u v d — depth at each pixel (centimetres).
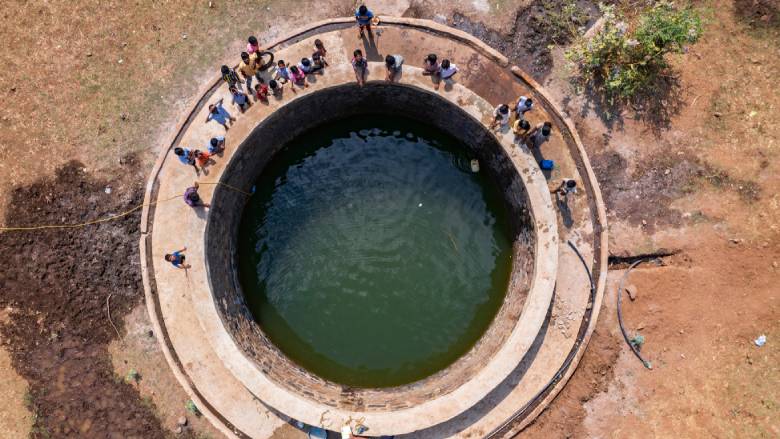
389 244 1453
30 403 1344
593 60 1317
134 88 1400
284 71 1288
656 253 1338
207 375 1292
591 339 1318
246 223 1466
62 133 1393
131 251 1362
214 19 1405
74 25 1407
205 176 1302
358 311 1436
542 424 1299
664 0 1319
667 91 1368
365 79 1313
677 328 1320
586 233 1318
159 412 1334
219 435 1328
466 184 1475
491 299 1434
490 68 1355
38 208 1377
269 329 1440
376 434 1218
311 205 1473
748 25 1369
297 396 1238
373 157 1483
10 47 1405
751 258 1319
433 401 1230
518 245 1398
